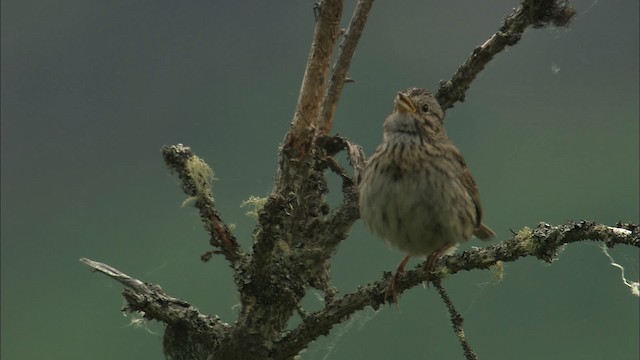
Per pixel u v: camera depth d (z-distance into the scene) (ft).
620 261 52.31
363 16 24.68
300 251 22.88
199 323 22.86
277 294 22.44
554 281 52.19
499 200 67.97
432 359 48.47
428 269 21.88
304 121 23.00
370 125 70.38
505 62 73.51
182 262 63.52
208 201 23.32
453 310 21.54
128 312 23.25
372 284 22.45
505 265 52.11
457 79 25.79
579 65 73.51
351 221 23.58
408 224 25.76
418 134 26.13
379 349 46.26
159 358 58.85
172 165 23.73
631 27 72.28
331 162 24.18
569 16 24.58
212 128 73.56
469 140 71.05
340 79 24.67
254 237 22.18
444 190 25.85
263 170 69.51
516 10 24.98
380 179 25.57
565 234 20.04
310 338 22.33
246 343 22.44
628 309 51.93
